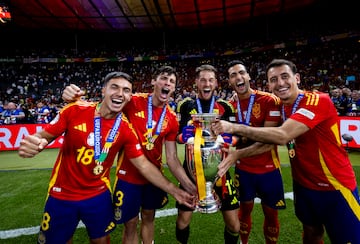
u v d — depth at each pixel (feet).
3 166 21.42
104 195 6.86
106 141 6.64
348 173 6.31
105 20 76.43
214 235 9.89
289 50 83.66
